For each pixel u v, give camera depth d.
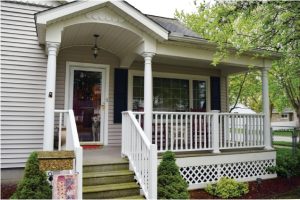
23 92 6.35
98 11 5.35
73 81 7.16
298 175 7.38
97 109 7.38
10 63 6.29
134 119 5.09
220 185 5.83
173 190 4.46
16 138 6.20
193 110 8.58
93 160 5.29
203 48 6.64
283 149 12.14
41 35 5.38
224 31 6.58
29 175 3.89
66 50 7.10
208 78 9.20
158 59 7.67
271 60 7.71
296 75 7.72
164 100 8.40
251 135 7.15
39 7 6.71
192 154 6.21
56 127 6.79
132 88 7.92
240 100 21.19
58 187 3.46
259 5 6.13
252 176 6.89
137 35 5.80
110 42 6.75
